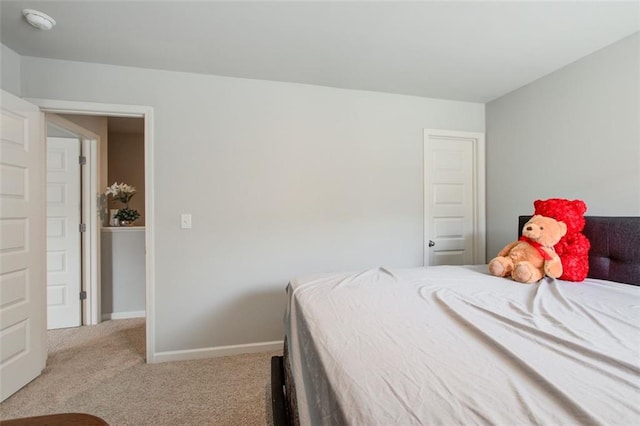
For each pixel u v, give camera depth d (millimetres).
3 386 1734
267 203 2426
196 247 2295
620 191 1849
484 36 1813
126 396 1796
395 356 836
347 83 2484
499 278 1793
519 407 608
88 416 743
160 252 2229
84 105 2084
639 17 1621
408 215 2758
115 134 4113
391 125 2699
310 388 943
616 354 810
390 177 2705
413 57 2064
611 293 1446
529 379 715
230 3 1513
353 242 2617
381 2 1509
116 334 2719
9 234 1782
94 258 2973
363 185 2637
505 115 2711
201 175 2299
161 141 2225
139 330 2818
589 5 1529
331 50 1974
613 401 618
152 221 2211
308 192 2510
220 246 2340
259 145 2406
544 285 1591
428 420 581
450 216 2926
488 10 1569
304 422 880
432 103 2803
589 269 1794
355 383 709
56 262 2861
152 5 1521
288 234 2471
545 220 1800
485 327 1023
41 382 1938
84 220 2953
